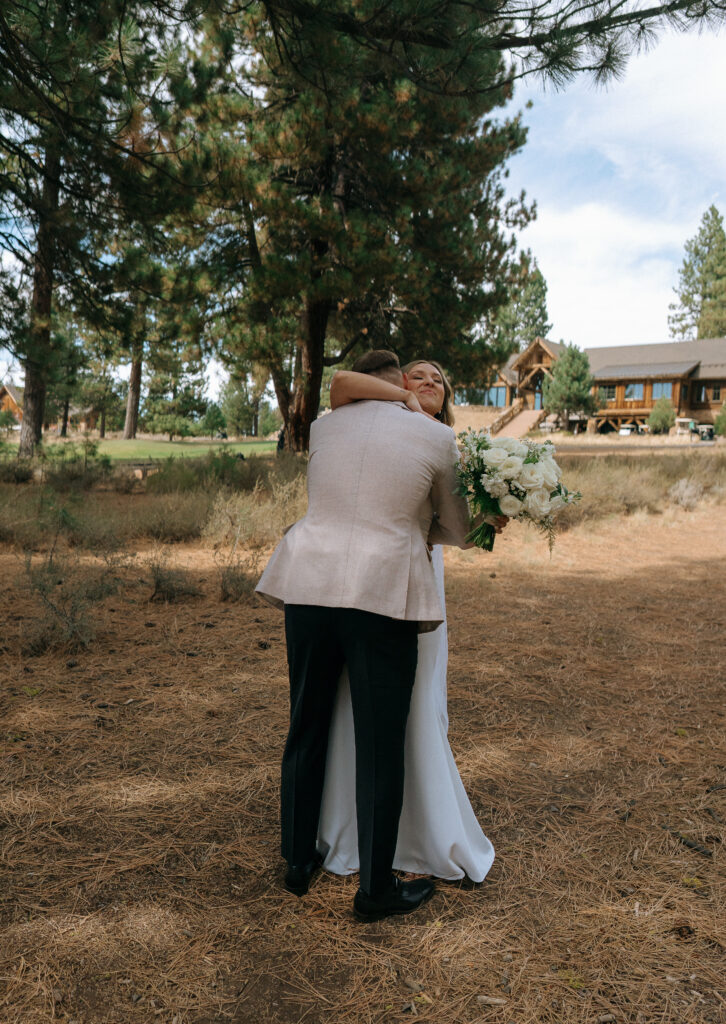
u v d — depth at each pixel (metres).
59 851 2.55
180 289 10.30
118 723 3.64
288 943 2.14
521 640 5.36
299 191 15.88
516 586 7.20
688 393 53.56
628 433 47.03
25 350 9.17
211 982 1.97
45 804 2.85
